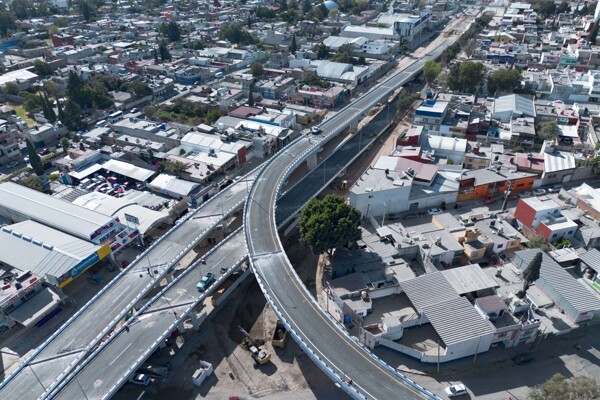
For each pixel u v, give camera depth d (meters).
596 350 90.25
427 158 147.00
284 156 149.50
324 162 153.25
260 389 85.62
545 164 141.88
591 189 128.12
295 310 91.31
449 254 109.38
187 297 97.62
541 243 110.88
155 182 146.62
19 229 119.69
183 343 96.25
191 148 166.38
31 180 145.12
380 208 129.88
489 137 165.00
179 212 133.50
